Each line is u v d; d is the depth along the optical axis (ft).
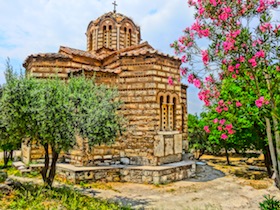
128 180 50.19
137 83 54.65
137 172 49.88
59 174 49.90
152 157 52.21
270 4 21.88
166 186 47.44
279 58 21.53
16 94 30.48
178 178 52.90
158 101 53.88
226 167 76.18
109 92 40.93
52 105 30.71
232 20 22.85
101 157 52.31
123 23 79.05
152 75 53.67
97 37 79.20
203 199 39.99
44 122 29.66
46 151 36.68
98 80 54.75
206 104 25.31
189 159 65.72
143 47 67.46
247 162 86.53
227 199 40.04
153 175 48.55
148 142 52.70
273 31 21.34
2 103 30.63
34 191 31.91
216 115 49.37
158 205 35.99
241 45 21.63
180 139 58.49
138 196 40.68
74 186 44.14
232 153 109.70
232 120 26.45
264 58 21.65
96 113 35.04
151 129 52.75
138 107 54.19
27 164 52.95
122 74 55.93
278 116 20.81
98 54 74.59
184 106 69.46
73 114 32.32
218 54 22.94
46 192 32.42
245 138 51.31
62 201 29.91
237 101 26.04
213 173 63.82
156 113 53.26
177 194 42.52
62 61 59.26
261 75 23.04
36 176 49.06
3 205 25.59
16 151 95.40
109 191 42.83
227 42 21.91
